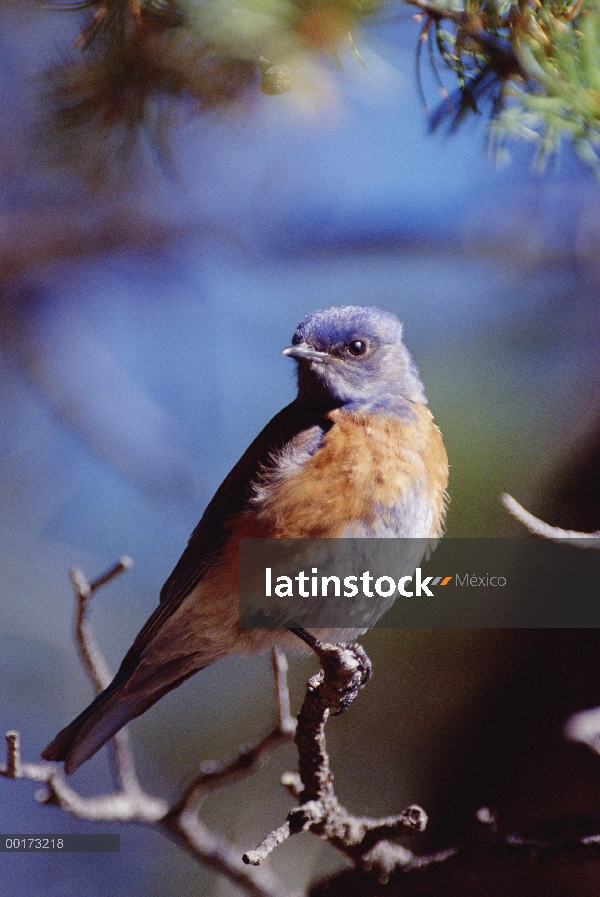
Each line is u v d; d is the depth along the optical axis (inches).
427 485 343.0
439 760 402.0
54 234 516.1
